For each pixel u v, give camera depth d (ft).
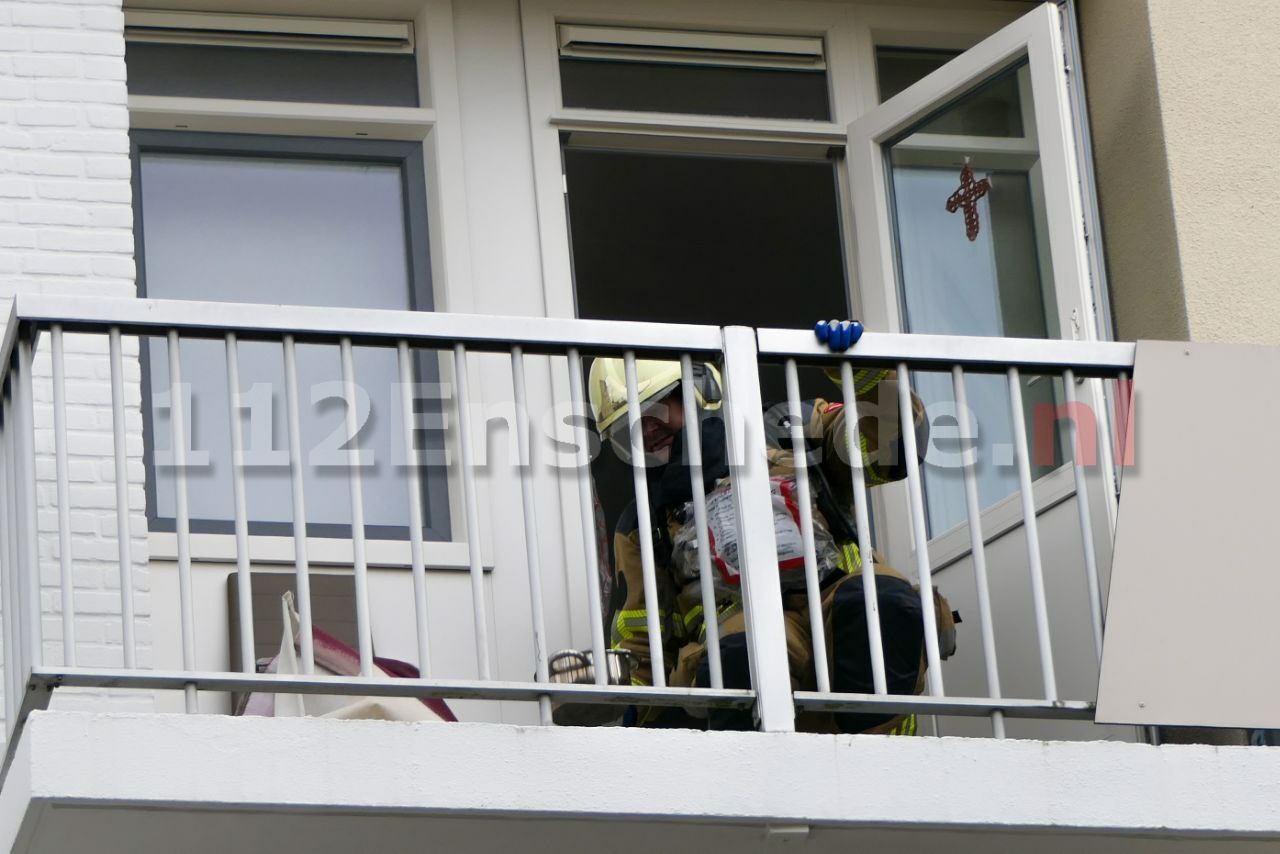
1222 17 39.65
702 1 42.50
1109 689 30.40
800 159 42.88
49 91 36.68
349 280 39.99
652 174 52.03
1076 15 40.96
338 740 27.84
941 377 39.70
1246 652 30.81
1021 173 39.60
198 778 27.25
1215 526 31.14
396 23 41.16
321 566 37.60
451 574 38.22
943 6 43.68
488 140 40.83
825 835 29.63
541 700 28.76
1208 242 38.27
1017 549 38.11
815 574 30.30
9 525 29.66
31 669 27.61
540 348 30.25
